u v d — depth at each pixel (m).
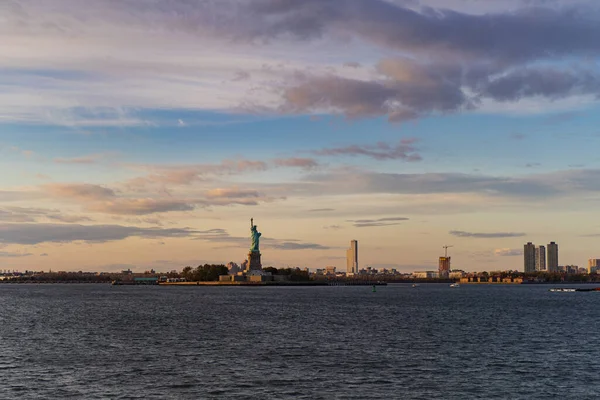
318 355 92.56
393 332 124.19
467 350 98.06
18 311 190.75
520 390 69.88
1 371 79.69
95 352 95.50
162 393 68.06
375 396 67.00
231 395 67.31
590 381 74.44
